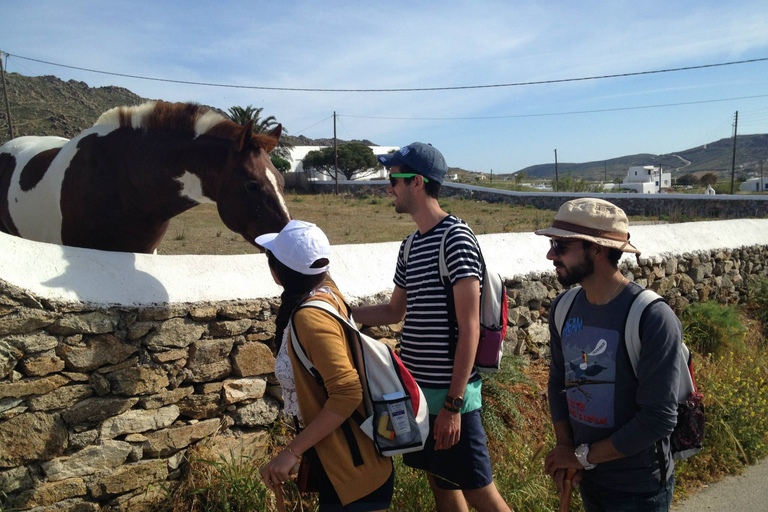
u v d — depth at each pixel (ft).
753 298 25.07
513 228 67.05
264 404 11.06
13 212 13.57
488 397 13.46
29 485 8.41
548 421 14.10
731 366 17.72
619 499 6.98
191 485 9.81
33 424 8.39
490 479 8.48
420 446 6.86
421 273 8.27
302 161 226.17
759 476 13.43
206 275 10.64
